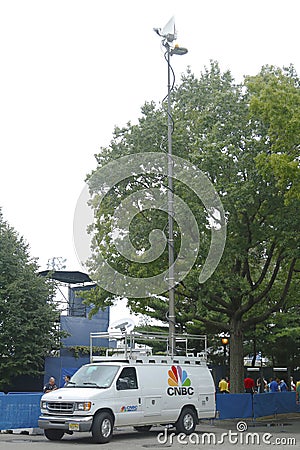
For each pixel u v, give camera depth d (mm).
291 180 22672
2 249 36812
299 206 24656
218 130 26250
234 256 26609
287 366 40156
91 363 18234
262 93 23734
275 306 28234
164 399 18391
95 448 15047
